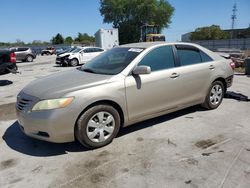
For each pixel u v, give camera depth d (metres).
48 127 3.59
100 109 3.87
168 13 63.12
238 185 2.97
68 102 3.62
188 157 3.64
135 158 3.65
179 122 4.97
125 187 3.01
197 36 82.94
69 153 3.87
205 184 3.01
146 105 4.38
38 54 52.97
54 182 3.16
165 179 3.13
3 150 4.04
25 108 3.77
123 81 4.07
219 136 4.32
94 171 3.36
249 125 4.79
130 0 61.81
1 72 9.95
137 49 4.59
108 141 4.05
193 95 5.12
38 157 3.79
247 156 3.62
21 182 3.18
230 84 5.96
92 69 4.61
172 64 4.75
